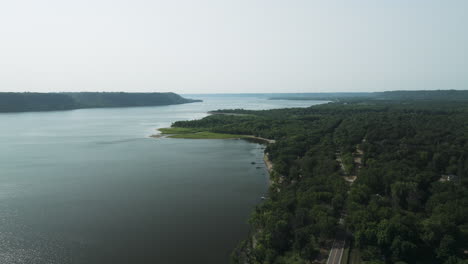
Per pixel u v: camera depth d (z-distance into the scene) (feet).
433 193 361.92
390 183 384.06
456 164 474.08
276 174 473.26
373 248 252.83
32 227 335.67
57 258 280.72
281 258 258.78
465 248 254.47
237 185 473.26
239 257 272.31
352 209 312.91
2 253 287.28
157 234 322.55
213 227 337.52
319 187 372.79
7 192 437.17
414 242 255.70
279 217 305.32
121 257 282.56
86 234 321.73
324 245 273.54
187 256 284.41
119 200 411.13
